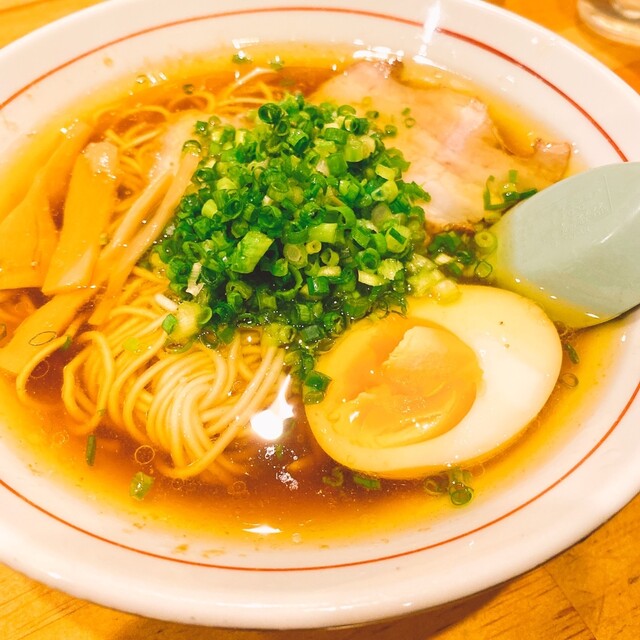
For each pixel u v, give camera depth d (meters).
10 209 0.16
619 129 0.16
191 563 0.11
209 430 0.14
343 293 0.14
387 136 0.18
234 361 0.15
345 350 0.14
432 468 0.13
